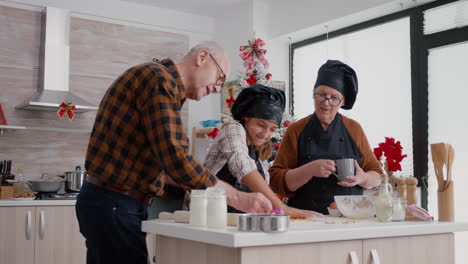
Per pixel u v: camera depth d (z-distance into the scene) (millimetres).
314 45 5391
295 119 4566
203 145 5543
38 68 4781
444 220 1858
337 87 2355
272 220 1327
